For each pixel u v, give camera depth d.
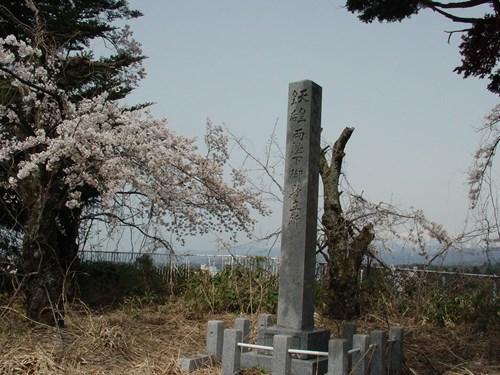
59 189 9.39
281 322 6.93
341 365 5.61
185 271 13.85
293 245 7.02
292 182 7.15
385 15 8.42
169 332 8.41
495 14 7.27
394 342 6.77
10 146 9.08
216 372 6.06
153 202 9.69
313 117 7.21
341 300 10.75
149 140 9.91
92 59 11.59
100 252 14.16
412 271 11.57
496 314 9.52
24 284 8.39
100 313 9.90
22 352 6.32
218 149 11.05
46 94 9.16
